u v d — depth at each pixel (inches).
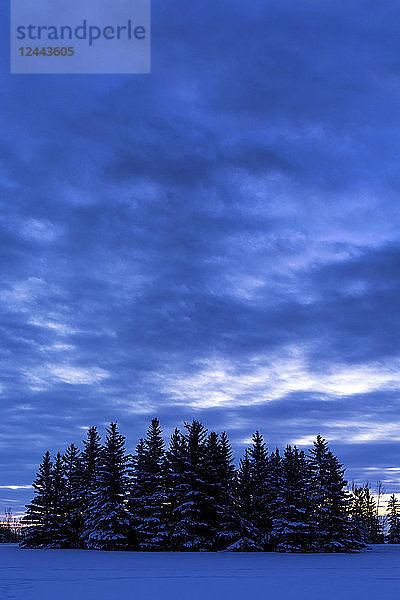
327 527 2240.4
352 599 608.7
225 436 2422.5
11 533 4239.7
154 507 2164.1
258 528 2142.0
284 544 2023.9
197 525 2112.5
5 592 667.4
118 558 1487.5
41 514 2448.3
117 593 662.5
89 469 2608.3
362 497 3914.9
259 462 2394.2
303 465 2507.4
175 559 1450.5
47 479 2503.7
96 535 2123.5
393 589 725.3
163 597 625.6
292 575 948.6
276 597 631.2
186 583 797.9
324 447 2559.1
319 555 1798.7
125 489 2244.1
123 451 2309.3
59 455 2581.2
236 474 2299.5
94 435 2719.0
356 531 2413.9
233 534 2058.3
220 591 695.1
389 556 1769.2
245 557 1598.2
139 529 2128.4
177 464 2265.0
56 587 727.7
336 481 2379.4
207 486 2234.3
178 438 2356.1
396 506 4259.4
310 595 652.1
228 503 2219.5
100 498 2225.6
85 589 705.6
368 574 979.3
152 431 2421.3
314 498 2289.6
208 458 2299.5
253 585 773.3
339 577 911.7
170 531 2123.5
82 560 1379.2
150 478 2258.9
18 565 1179.9
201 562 1318.9
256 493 2188.7
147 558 1493.6
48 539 2393.0
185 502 2151.8
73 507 2503.7
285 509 2092.8
